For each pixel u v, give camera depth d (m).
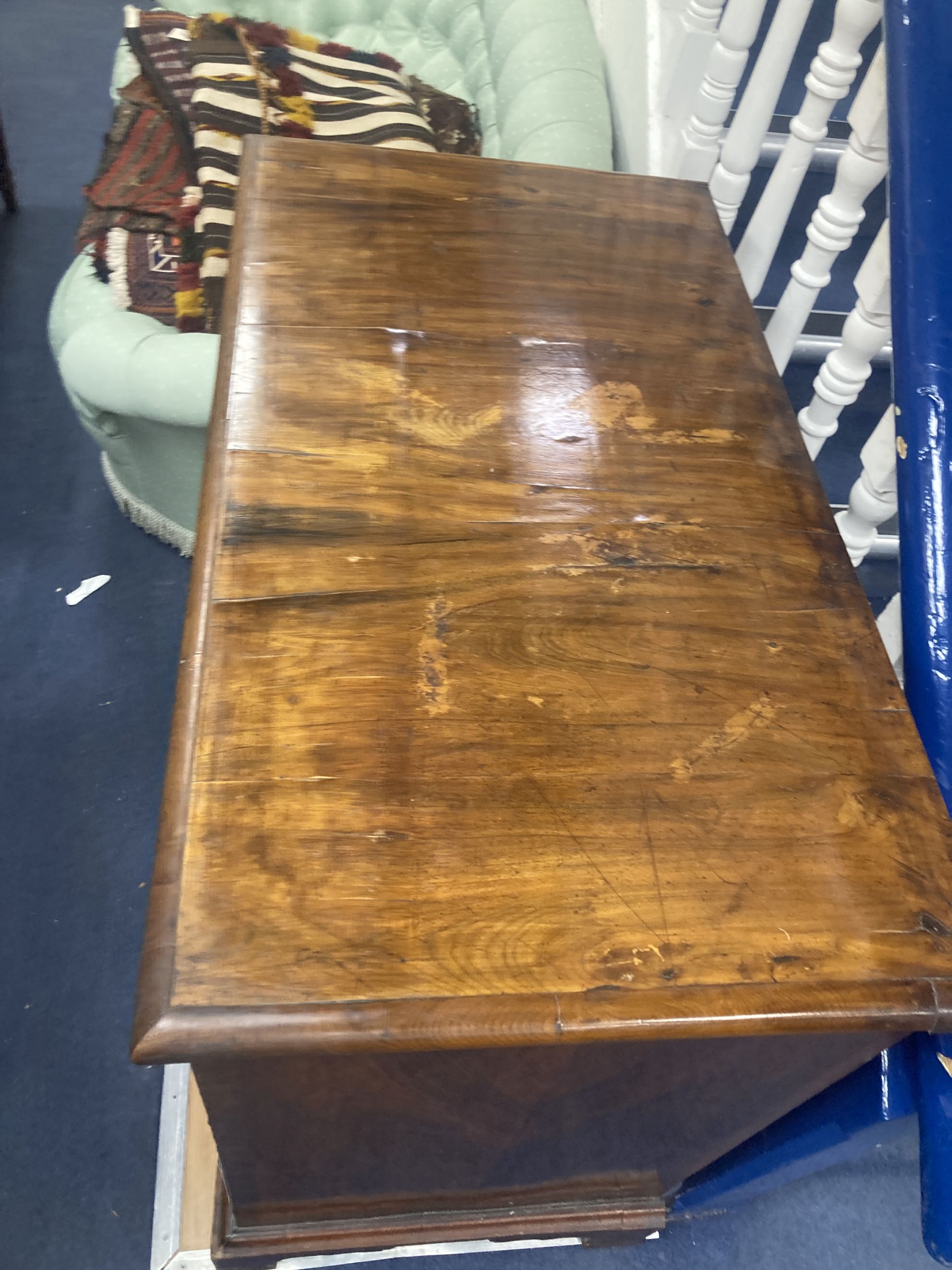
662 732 0.65
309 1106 0.68
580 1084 0.70
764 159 1.27
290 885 0.55
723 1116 0.79
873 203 1.30
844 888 0.59
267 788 0.59
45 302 2.13
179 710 0.62
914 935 0.58
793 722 0.67
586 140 1.42
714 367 0.91
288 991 0.52
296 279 0.90
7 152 2.20
